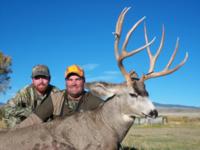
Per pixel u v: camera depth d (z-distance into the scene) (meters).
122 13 2.30
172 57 2.29
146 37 2.33
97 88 2.23
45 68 2.61
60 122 2.13
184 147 4.22
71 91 2.33
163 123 11.66
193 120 14.26
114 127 2.17
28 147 2.06
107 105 2.19
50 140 2.07
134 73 2.26
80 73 2.33
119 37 2.28
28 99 2.66
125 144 4.02
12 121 2.68
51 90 2.69
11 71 12.63
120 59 2.25
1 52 12.58
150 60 2.32
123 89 2.20
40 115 2.28
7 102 2.71
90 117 2.15
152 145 4.19
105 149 2.13
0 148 2.06
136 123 11.51
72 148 2.07
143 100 2.17
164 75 2.27
